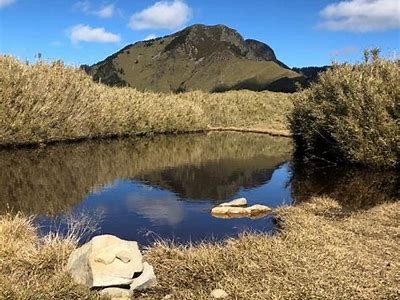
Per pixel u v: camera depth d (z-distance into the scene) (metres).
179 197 12.66
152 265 6.57
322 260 6.45
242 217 10.35
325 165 18.75
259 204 11.48
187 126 35.72
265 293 5.44
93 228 9.05
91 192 13.04
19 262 6.25
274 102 49.00
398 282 5.88
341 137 16.66
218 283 5.84
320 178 15.45
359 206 10.77
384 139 15.41
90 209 10.99
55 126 23.66
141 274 5.95
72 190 13.21
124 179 15.25
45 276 5.83
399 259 6.73
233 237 8.64
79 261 5.88
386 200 11.42
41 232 8.77
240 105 46.28
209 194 13.15
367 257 6.77
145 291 5.87
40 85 22.42
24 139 21.38
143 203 11.79
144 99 34.03
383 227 8.47
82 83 26.50
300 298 5.34
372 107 15.62
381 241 7.60
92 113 26.67
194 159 20.53
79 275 5.73
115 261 5.80
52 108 23.08
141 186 14.12
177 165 18.62
